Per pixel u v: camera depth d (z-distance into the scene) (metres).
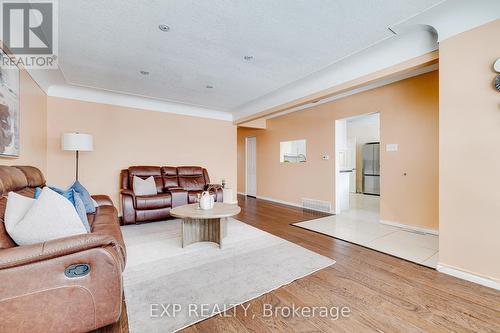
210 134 5.72
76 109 4.10
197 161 5.52
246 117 5.41
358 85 3.10
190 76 3.54
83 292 1.28
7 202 1.41
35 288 1.19
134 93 4.38
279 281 2.02
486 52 1.90
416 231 3.53
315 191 5.20
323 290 1.88
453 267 2.12
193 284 1.97
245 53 2.82
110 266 1.34
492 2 1.85
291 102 4.17
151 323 1.49
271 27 2.28
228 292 1.85
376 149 7.10
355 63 3.06
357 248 2.83
